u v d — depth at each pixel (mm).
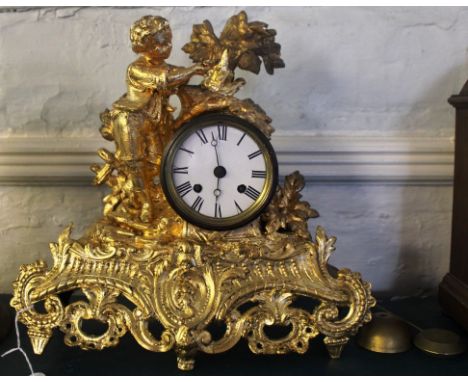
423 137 1179
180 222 859
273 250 848
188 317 798
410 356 890
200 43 892
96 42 1124
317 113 1170
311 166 1156
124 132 839
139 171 862
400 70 1165
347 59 1156
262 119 870
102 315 813
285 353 861
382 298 1187
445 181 1184
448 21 1153
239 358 874
